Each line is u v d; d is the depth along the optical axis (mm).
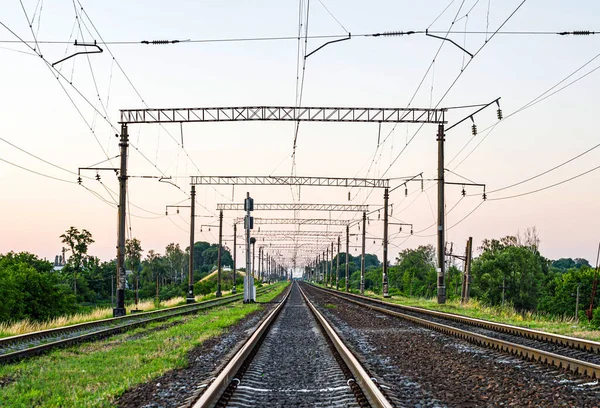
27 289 54688
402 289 135625
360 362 13047
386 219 60531
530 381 10195
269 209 67750
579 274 72250
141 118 32844
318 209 67438
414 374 11539
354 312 35219
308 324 26000
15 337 17906
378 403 8273
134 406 8648
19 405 8609
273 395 9664
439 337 18688
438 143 37312
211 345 17203
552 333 17672
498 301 80312
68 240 100750
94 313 33344
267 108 32375
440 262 38906
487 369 11703
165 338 19406
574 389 9422
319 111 32656
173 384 10406
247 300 48875
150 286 126125
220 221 72688
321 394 9711
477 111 28641
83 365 13172
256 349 16016
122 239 32562
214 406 8492
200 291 115500
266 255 189250
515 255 82312
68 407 8500
